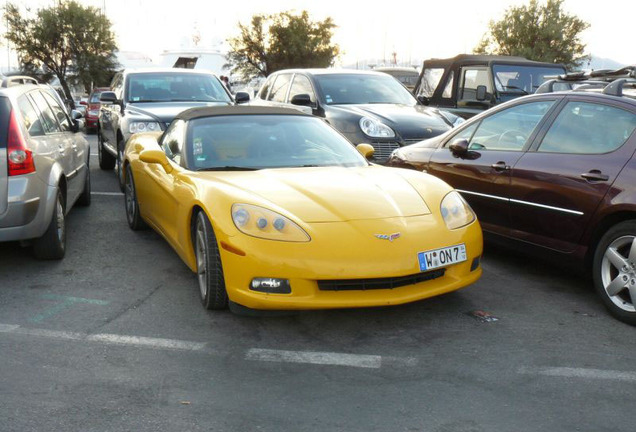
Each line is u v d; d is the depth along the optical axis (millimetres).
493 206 4930
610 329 3799
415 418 2732
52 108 6207
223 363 3293
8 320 3893
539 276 4871
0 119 4645
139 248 5684
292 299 3533
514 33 29812
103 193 8578
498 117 5125
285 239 3559
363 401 2883
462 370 3215
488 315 4012
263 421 2701
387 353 3426
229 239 3646
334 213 3713
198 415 2750
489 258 5371
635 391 2992
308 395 2939
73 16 34562
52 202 4953
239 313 3789
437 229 3785
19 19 34625
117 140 8820
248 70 35688
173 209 4621
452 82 10672
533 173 4531
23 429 2625
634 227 3760
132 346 3506
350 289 3594
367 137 8078
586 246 4195
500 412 2785
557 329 3789
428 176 4461
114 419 2715
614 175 3977
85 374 3150
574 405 2854
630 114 4082
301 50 35344
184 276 4844
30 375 3133
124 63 37688
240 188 3963
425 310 4090
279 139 4852
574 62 29406
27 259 5305
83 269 5020
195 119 5023
